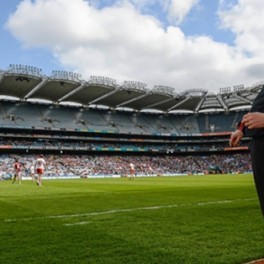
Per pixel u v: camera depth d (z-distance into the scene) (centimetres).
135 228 784
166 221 876
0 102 7969
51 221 900
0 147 7012
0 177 5747
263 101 276
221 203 1309
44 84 6975
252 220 876
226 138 9131
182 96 8519
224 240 652
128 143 8919
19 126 7419
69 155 7931
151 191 2089
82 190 2231
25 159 7106
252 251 569
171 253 561
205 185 2817
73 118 8462
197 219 902
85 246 618
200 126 9612
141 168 7950
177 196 1680
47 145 7712
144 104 8938
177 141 9300
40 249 600
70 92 7575
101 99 8275
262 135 269
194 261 513
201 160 8850
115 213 1041
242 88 8350
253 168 278
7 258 546
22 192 2055
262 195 271
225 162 8606
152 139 9056
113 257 543
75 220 912
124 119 9250
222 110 9712
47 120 8019
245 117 268
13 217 979
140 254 558
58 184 3209
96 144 8456
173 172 8044
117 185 2919
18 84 6906
